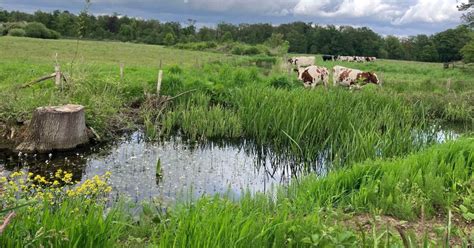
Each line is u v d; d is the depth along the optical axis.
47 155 9.02
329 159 9.88
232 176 8.61
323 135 10.88
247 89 13.91
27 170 8.15
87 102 10.73
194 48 58.69
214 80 16.28
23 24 58.94
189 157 9.79
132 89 13.97
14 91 10.28
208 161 9.60
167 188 7.43
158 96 13.40
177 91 14.14
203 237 3.79
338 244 3.86
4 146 9.10
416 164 6.79
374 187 5.79
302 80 18.33
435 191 5.78
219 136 11.65
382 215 5.39
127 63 28.84
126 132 11.48
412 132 10.37
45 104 9.98
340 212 5.07
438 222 5.21
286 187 6.91
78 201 4.96
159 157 9.55
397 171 6.45
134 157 9.39
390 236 4.23
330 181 6.33
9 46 34.53
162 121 12.12
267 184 8.27
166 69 19.55
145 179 7.90
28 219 3.74
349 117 11.02
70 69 12.79
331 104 12.07
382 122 11.74
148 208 5.30
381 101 13.74
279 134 11.12
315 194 5.94
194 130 11.45
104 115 10.63
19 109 9.65
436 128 11.36
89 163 8.74
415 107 14.66
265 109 11.90
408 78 27.88
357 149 8.87
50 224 3.76
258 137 11.47
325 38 95.19
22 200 4.08
